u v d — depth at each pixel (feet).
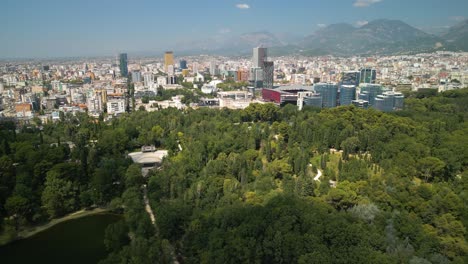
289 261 609.83
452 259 599.57
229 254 606.55
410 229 630.74
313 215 652.89
